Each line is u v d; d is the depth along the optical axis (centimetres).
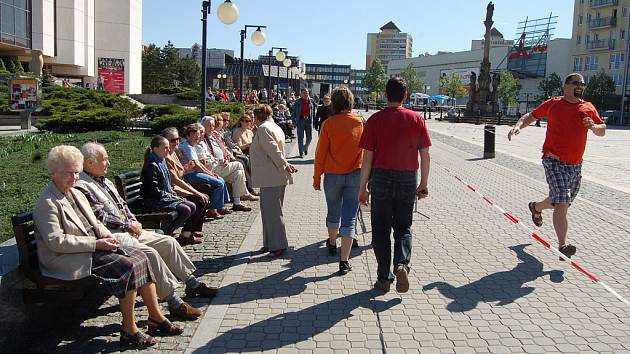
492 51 11462
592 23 8381
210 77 9231
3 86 2709
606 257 669
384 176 521
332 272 604
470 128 4412
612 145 2728
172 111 2230
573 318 484
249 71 9162
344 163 612
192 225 712
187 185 721
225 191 868
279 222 662
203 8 1328
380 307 505
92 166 509
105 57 5484
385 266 538
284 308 502
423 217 873
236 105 2556
